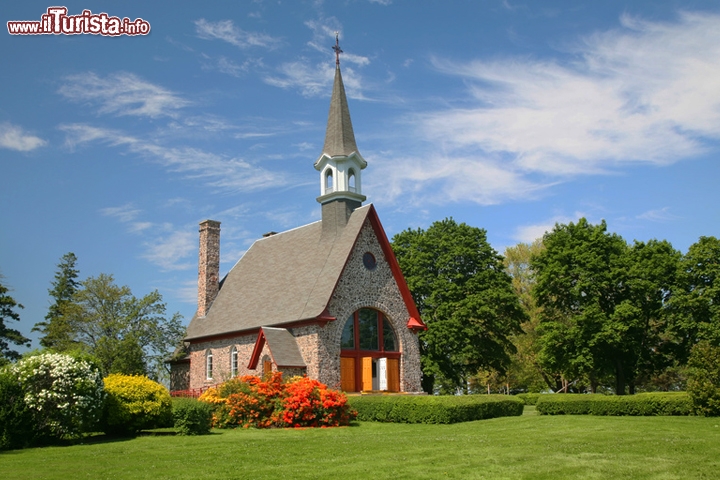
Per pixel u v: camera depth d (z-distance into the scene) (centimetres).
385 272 4097
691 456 1703
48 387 2206
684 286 4503
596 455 1728
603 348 4584
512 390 7800
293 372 3609
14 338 5712
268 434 2447
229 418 2800
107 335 4650
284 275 4288
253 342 4081
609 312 4719
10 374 2180
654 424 2530
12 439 2112
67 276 7050
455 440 2103
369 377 3853
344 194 4197
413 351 4131
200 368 4597
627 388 6488
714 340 4191
